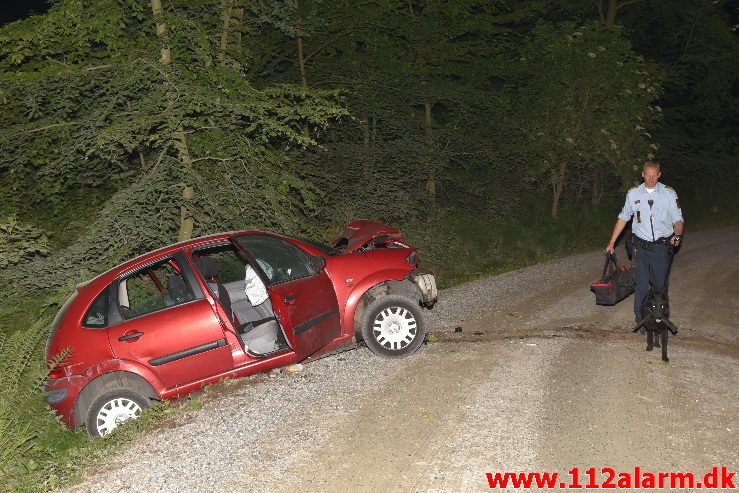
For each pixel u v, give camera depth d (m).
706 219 23.34
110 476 5.41
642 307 7.68
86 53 10.75
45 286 9.35
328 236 13.20
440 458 5.38
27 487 5.38
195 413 6.62
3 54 10.34
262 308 7.89
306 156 13.49
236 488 5.07
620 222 7.86
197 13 11.05
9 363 6.80
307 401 6.73
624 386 6.84
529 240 17.42
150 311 6.95
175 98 9.69
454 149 17.28
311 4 15.08
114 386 6.70
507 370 7.43
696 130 27.97
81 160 10.36
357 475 5.17
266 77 15.94
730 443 5.53
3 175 11.81
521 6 19.36
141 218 9.50
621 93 18.48
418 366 7.66
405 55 16.80
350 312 7.81
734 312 9.96
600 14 24.64
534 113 18.77
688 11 24.97
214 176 10.30
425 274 8.28
